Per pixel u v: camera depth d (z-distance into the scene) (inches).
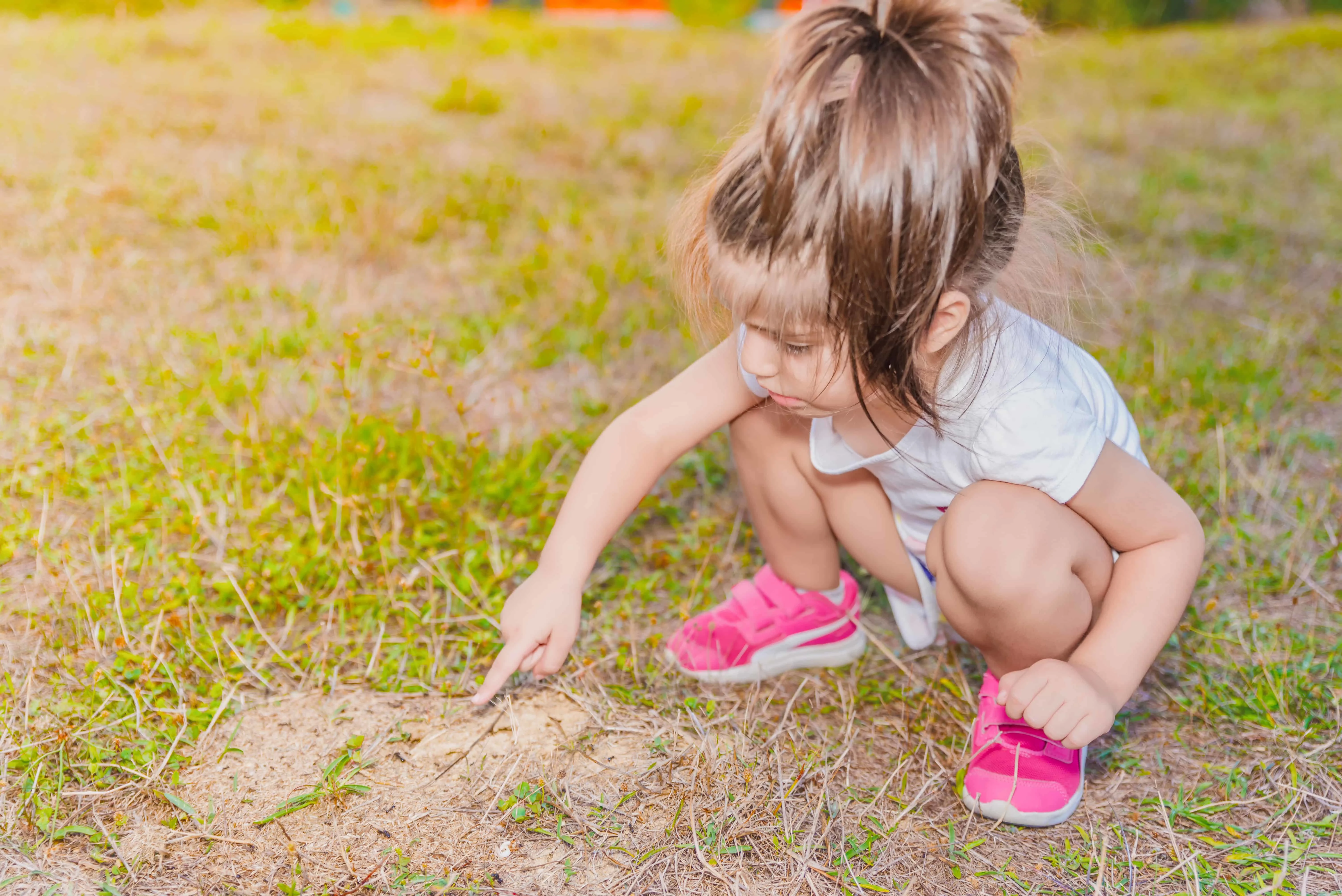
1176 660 84.9
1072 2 633.6
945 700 80.8
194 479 99.6
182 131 218.8
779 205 51.2
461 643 83.8
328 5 520.4
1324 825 67.4
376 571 91.4
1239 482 108.6
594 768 71.7
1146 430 116.4
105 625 81.2
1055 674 59.8
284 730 73.8
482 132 253.9
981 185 52.0
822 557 81.0
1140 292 164.2
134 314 136.4
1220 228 200.7
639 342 141.9
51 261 148.6
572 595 69.4
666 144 254.2
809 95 50.8
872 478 75.2
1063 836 67.6
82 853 62.2
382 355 106.3
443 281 158.9
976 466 63.7
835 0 54.2
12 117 213.2
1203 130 290.0
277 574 88.4
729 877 62.9
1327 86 371.6
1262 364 136.3
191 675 78.3
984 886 63.4
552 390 128.1
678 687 81.3
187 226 166.9
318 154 215.0
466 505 101.1
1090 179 229.8
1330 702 78.6
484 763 71.6
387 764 71.2
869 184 50.1
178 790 67.6
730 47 445.4
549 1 701.9
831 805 68.7
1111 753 75.1
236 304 142.9
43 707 72.3
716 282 56.2
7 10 419.2
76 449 104.9
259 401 114.3
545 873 62.9
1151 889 63.2
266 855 63.1
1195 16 688.4
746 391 72.4
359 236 168.7
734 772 71.4
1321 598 91.9
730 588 94.2
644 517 104.3
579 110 286.0
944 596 67.9
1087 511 63.6
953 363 59.6
